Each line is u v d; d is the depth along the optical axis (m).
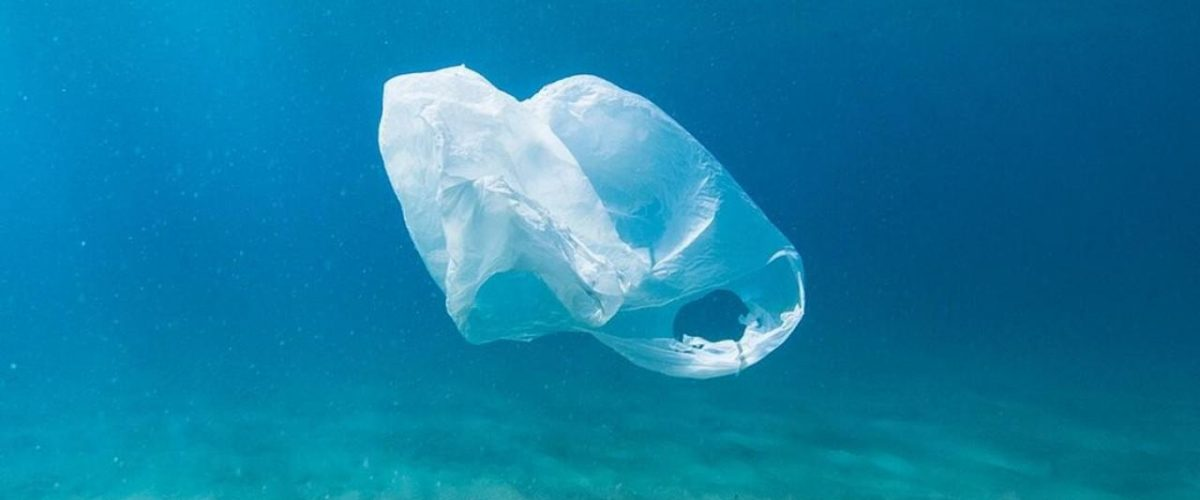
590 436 7.76
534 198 2.35
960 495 6.15
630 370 11.70
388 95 2.44
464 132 2.25
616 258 2.38
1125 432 8.63
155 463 7.09
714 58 27.31
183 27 23.28
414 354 13.53
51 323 21.19
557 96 2.61
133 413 9.27
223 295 29.89
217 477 6.58
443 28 21.95
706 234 2.49
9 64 28.42
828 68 30.83
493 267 2.15
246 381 11.13
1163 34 21.81
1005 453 7.54
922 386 11.18
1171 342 18.59
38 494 6.32
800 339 16.34
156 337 16.58
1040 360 14.57
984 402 10.15
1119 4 17.41
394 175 2.43
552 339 14.67
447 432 7.95
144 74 32.34
